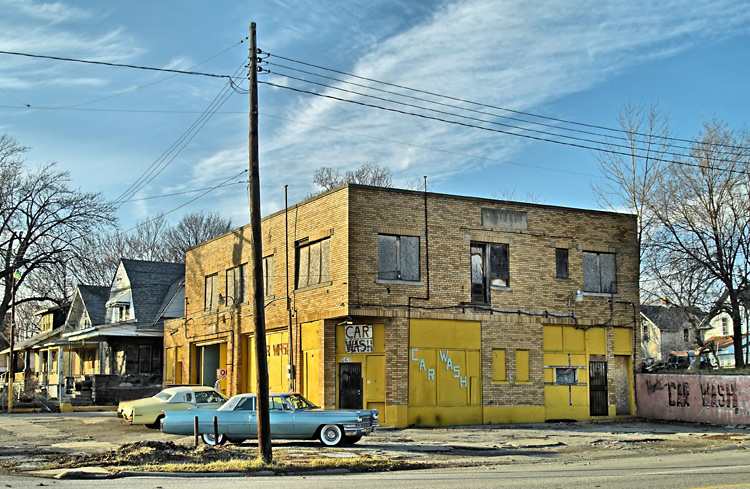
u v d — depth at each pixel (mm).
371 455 18422
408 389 26547
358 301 26094
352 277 26125
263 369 16781
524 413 28641
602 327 31078
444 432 24750
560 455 19234
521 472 15102
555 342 29984
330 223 27406
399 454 18828
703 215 33250
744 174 32438
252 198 17562
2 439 23344
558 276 30422
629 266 32125
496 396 28219
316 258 28516
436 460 17859
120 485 13359
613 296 31469
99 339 47031
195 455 17516
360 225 26562
